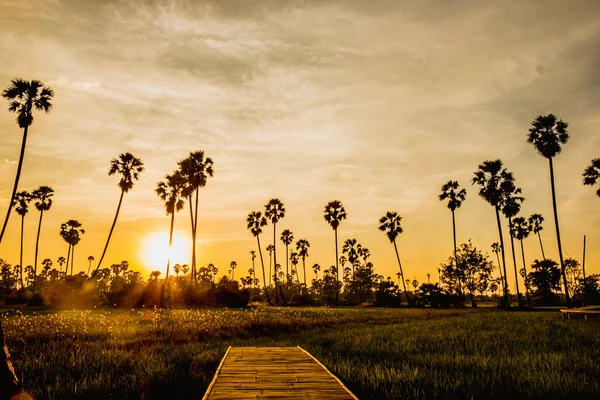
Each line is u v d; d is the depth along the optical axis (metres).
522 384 8.78
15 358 12.32
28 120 34.75
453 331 20.66
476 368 10.56
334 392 7.51
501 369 10.27
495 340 16.33
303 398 7.13
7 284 102.94
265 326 23.56
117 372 10.29
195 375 10.02
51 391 8.27
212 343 16.50
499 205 56.75
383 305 68.06
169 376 9.68
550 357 11.74
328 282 121.50
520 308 52.38
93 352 13.27
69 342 15.79
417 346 15.12
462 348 14.43
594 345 14.62
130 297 46.97
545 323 24.91
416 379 9.38
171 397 8.57
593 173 43.06
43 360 11.63
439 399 7.91
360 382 9.31
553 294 66.94
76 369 10.56
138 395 8.40
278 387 7.88
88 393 8.30
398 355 13.04
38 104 35.00
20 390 6.91
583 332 19.03
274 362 10.57
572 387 8.39
